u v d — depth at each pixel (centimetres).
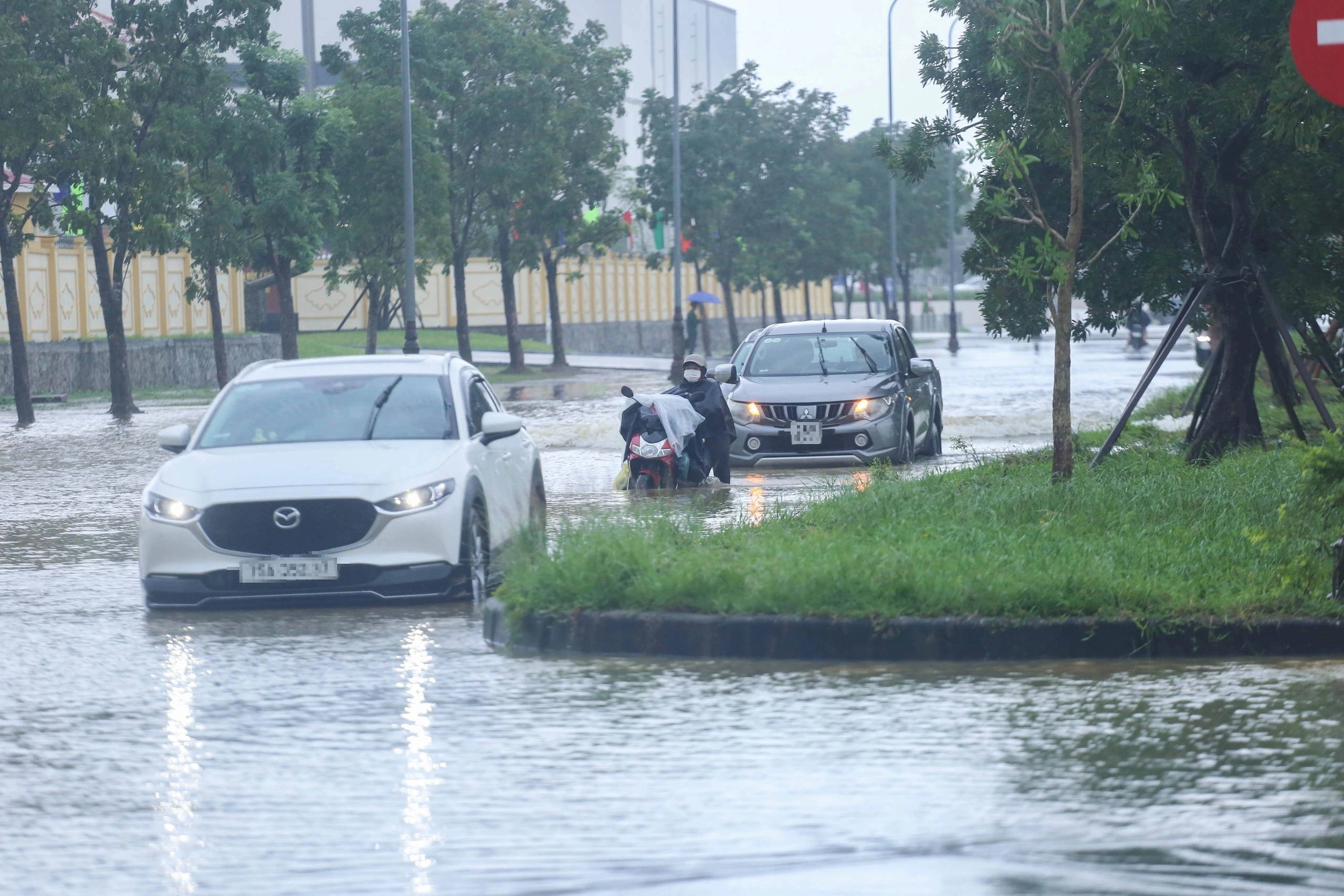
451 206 9294
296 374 2288
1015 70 2925
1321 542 1780
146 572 1992
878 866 966
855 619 1583
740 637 1602
